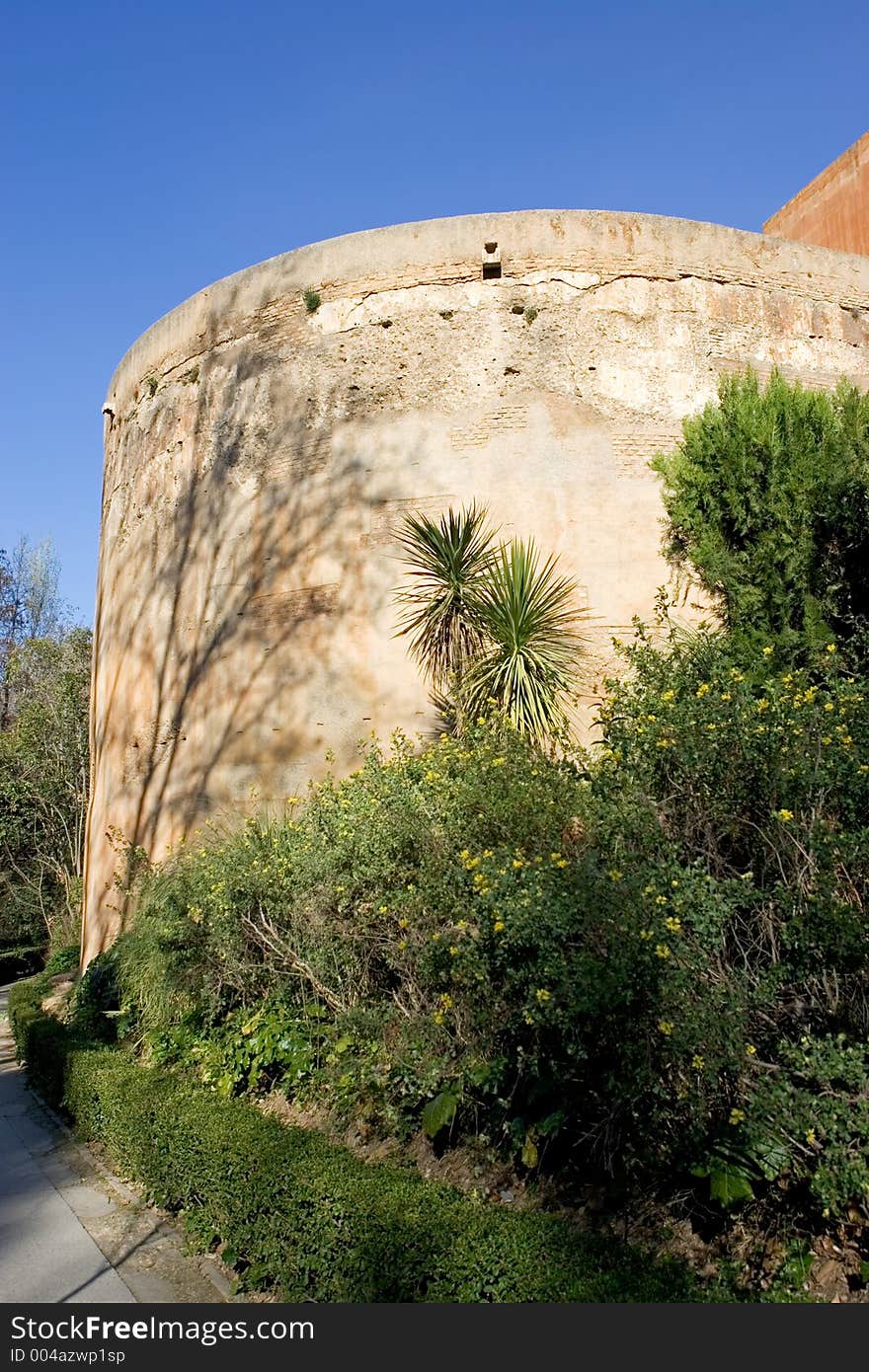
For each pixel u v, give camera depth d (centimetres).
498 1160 505
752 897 456
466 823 580
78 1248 581
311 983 683
